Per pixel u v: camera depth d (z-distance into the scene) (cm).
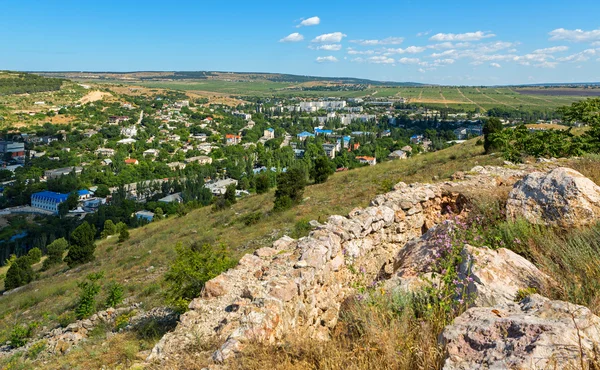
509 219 614
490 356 262
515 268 439
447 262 502
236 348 418
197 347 500
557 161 1182
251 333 434
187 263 1046
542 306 307
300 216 2278
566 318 279
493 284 409
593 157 1002
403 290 462
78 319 1453
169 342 542
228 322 521
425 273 529
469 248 471
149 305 1326
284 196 2656
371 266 812
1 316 2027
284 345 416
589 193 565
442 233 623
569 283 400
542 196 604
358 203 2191
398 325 374
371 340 367
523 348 257
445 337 303
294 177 2755
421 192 993
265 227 2258
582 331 263
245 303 543
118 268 2398
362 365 338
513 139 2322
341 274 705
